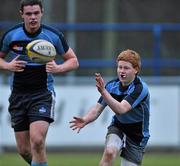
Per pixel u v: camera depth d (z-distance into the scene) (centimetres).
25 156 2238
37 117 2097
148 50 4803
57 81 4131
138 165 2103
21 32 2117
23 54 2122
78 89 4078
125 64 2025
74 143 4034
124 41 4806
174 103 4119
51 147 4062
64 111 4059
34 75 2119
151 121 4097
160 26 4547
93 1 5156
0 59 2159
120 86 2070
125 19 5225
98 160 3638
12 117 2177
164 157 3888
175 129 4103
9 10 5178
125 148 2091
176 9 5303
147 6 5269
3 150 4009
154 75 4484
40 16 2094
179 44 4784
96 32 4775
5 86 4000
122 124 2078
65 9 4994
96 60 4562
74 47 4603
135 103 2006
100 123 4019
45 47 2070
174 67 4500
